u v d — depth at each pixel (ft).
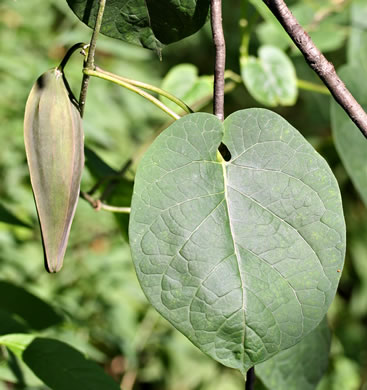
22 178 4.48
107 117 4.83
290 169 1.90
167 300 1.85
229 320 1.86
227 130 1.92
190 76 2.97
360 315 5.72
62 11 4.96
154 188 1.86
